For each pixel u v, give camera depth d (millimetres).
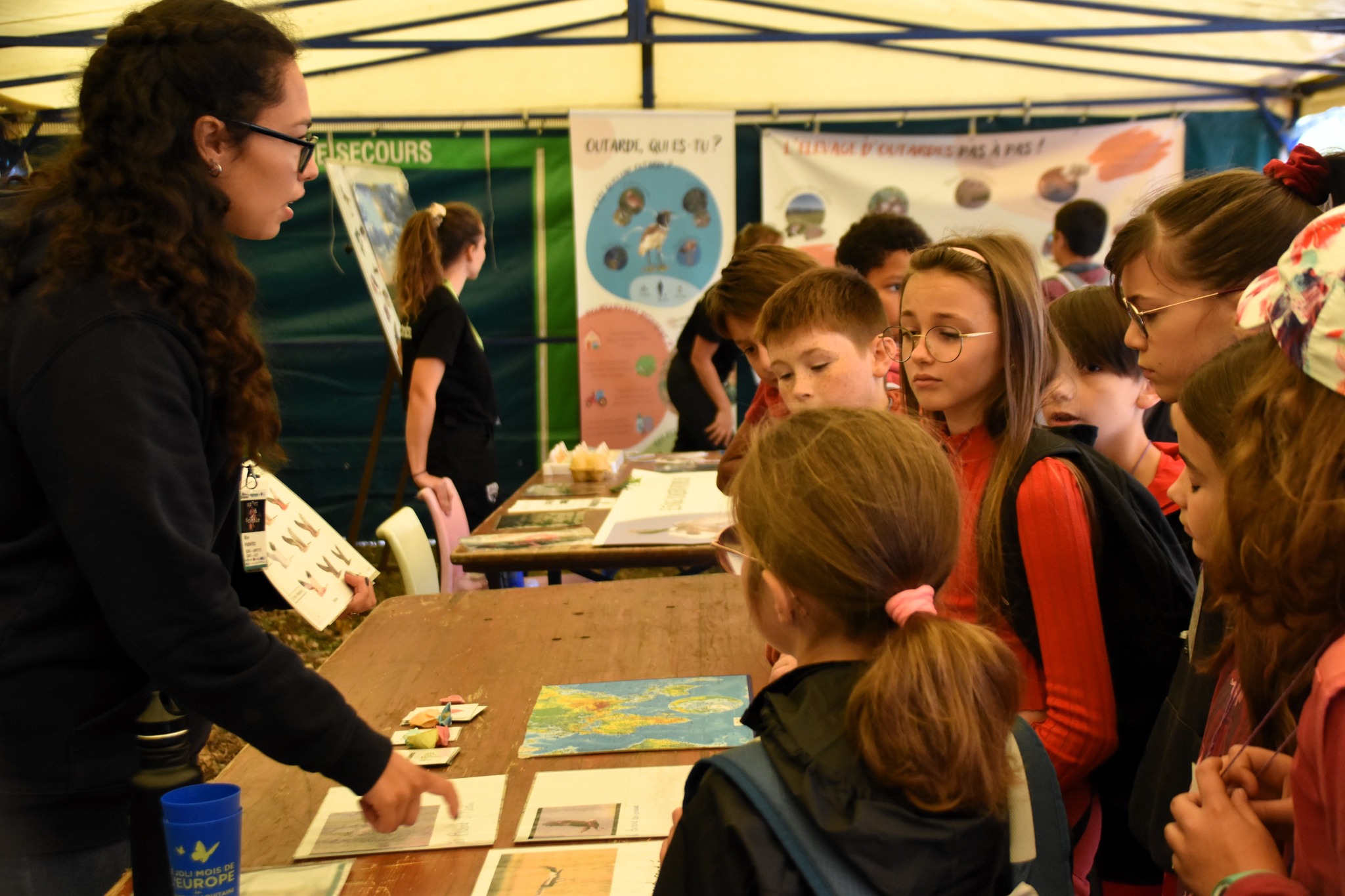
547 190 6277
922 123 6156
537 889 1159
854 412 1024
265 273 6250
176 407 1187
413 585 2766
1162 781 1214
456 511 3664
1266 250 1295
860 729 857
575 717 1621
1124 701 1414
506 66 5965
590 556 2670
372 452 5457
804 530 946
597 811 1321
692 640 1975
